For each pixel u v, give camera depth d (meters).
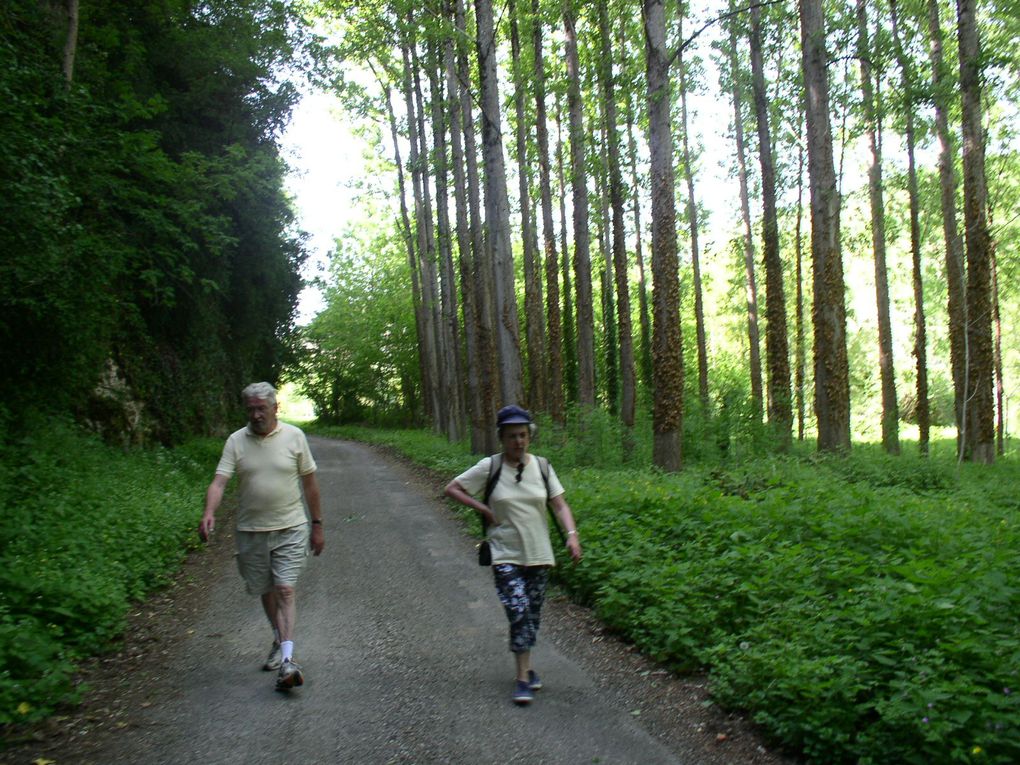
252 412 5.71
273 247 26.41
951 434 43.59
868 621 4.89
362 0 21.27
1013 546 7.47
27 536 8.18
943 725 3.71
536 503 5.39
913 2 21.11
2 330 12.10
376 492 17.69
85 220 13.95
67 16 13.37
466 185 28.52
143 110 14.35
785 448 20.23
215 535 12.05
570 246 42.75
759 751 4.38
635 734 4.64
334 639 6.64
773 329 22.41
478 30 17.08
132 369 19.84
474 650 6.32
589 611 7.44
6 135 9.95
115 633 6.57
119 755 4.39
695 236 31.33
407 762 4.29
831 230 17.23
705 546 7.75
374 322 54.59
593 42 21.59
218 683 5.59
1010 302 40.62
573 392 36.00
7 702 4.75
